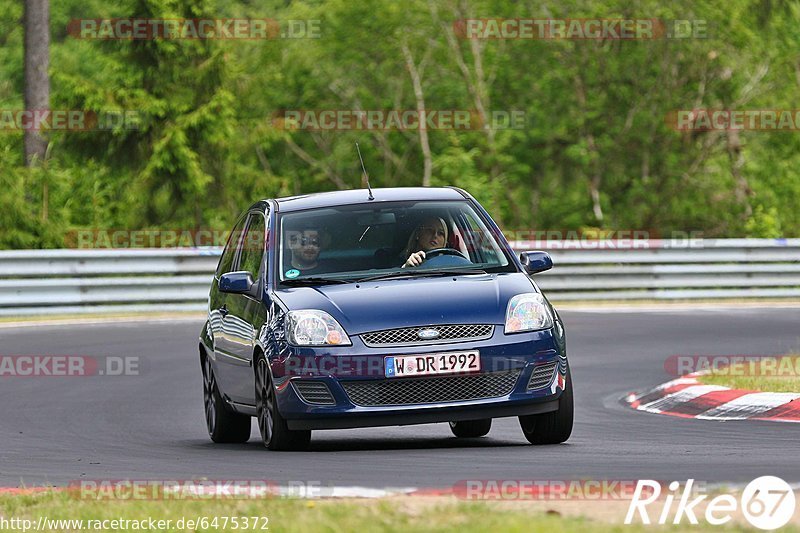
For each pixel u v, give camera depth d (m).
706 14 133.50
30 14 98.88
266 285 34.50
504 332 32.12
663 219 139.75
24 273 76.62
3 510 24.25
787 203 139.75
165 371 55.41
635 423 38.62
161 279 79.06
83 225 111.81
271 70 139.75
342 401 31.64
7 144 98.06
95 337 65.75
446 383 31.75
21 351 61.12
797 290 87.00
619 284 84.69
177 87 115.19
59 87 110.62
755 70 138.25
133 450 35.44
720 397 41.53
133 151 114.12
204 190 114.19
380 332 31.89
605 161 141.50
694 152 141.00
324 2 146.50
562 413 32.84
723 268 85.81
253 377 34.16
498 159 136.75
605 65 138.75
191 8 116.25
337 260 34.78
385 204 36.38
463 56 143.12
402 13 140.25
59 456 34.38
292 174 150.50
